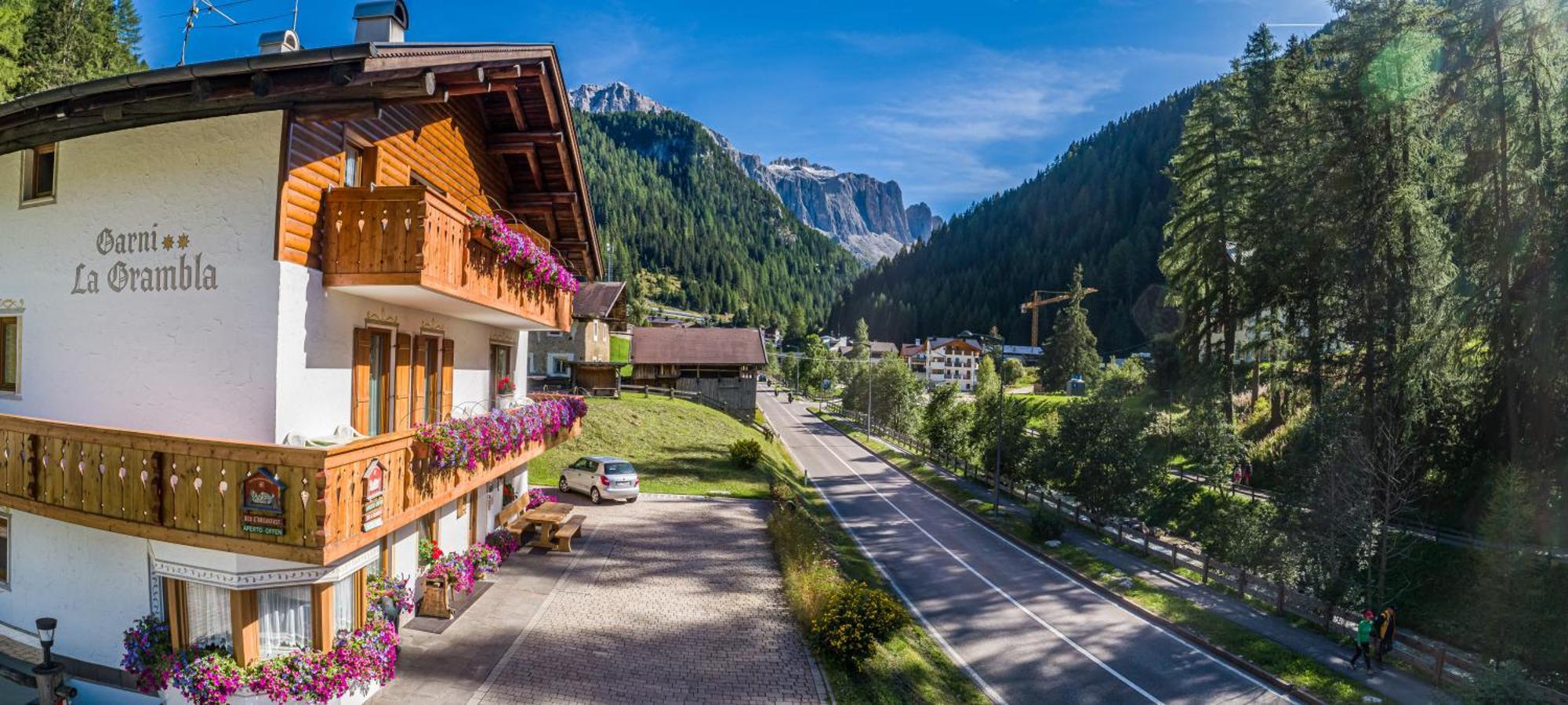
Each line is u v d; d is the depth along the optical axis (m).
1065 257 166.38
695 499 29.75
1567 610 20.64
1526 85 28.41
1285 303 39.09
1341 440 27.28
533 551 19.91
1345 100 34.12
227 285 10.05
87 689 10.37
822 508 38.78
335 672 9.91
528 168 17.89
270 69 9.02
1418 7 31.75
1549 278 25.95
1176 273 49.34
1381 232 33.31
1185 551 29.81
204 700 9.41
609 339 66.75
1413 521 30.06
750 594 17.84
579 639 13.99
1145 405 41.94
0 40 21.83
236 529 8.83
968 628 21.73
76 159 11.05
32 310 11.47
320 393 10.79
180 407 10.27
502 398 17.91
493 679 11.91
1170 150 172.25
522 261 14.59
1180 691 17.86
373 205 10.61
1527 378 26.89
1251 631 22.25
